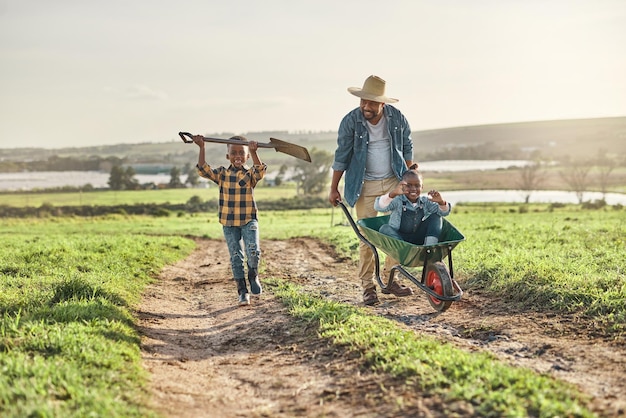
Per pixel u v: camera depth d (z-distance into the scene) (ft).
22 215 228.22
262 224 124.36
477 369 16.16
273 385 17.94
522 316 23.99
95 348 18.69
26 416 13.29
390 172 27.81
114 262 41.24
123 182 496.64
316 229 86.53
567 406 13.64
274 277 38.73
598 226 56.59
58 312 22.50
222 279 39.91
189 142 27.63
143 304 29.81
